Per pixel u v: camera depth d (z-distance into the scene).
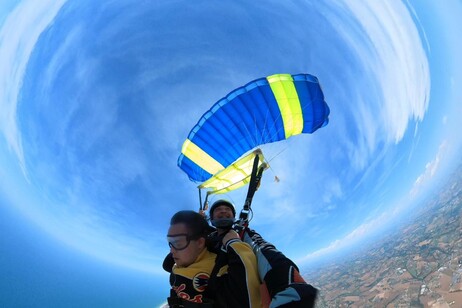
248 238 2.05
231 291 1.69
